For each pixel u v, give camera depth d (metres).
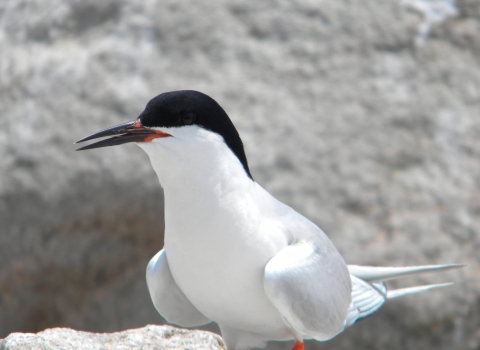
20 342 6.06
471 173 11.36
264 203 6.34
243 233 6.01
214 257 6.03
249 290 6.14
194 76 11.68
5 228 11.39
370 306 7.21
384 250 10.70
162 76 11.70
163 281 6.56
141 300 11.37
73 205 11.23
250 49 11.88
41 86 11.88
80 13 12.41
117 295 11.47
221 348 6.80
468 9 12.45
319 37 11.99
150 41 11.95
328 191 11.01
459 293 10.69
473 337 10.77
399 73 11.83
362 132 11.38
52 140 11.48
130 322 11.38
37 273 11.52
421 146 11.42
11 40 12.61
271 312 6.32
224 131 6.12
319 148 11.23
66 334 6.36
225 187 6.02
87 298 11.58
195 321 7.14
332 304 6.39
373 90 11.67
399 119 11.52
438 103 11.70
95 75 11.77
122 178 11.12
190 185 6.01
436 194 11.15
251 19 12.09
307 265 6.16
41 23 12.53
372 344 10.70
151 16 12.09
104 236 11.35
